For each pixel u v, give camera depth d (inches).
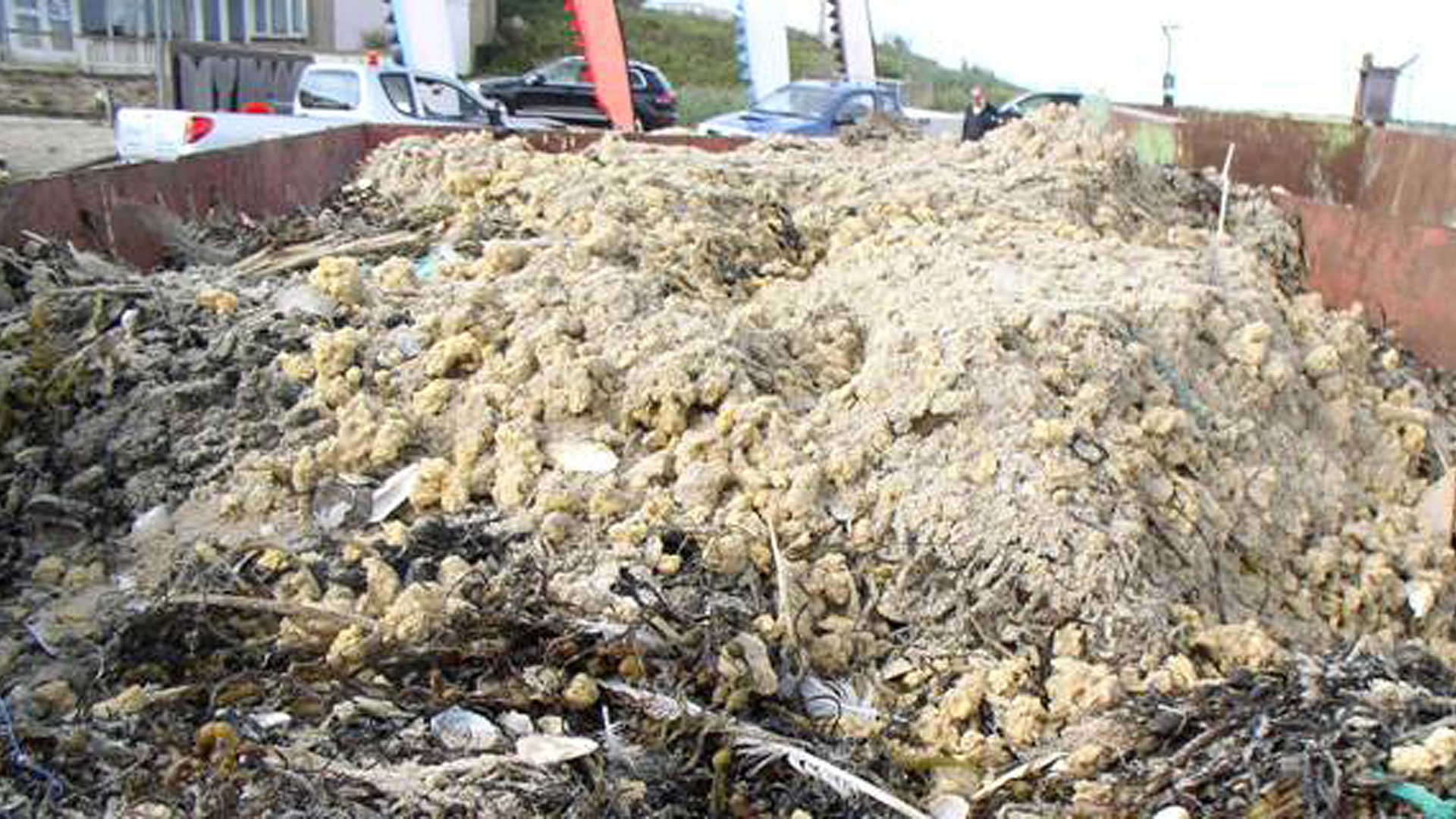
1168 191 367.9
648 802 126.3
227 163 297.3
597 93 804.6
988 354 183.8
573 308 199.2
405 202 318.7
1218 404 208.1
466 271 231.0
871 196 306.7
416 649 139.6
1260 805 127.8
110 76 849.5
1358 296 317.4
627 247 241.9
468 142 346.9
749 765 134.4
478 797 121.8
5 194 213.6
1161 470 181.6
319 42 1093.8
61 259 218.1
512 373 184.9
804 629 154.5
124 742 127.2
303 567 155.5
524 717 133.8
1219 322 220.8
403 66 671.8
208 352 191.6
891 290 230.5
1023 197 313.4
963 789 139.8
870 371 188.7
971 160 360.8
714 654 144.6
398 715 132.3
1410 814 127.7
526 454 171.9
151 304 203.6
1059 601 159.5
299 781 121.1
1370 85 576.1
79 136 733.9
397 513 167.3
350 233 276.8
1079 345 194.5
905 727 147.3
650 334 192.1
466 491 168.7
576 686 136.6
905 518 168.4
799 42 1716.3
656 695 137.5
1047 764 139.3
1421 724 138.2
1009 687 149.9
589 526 163.6
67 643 145.6
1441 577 199.8
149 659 140.4
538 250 234.5
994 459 170.9
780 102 740.0
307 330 197.2
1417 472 236.4
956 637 158.1
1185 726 141.3
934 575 162.6
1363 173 411.5
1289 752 133.3
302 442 176.1
